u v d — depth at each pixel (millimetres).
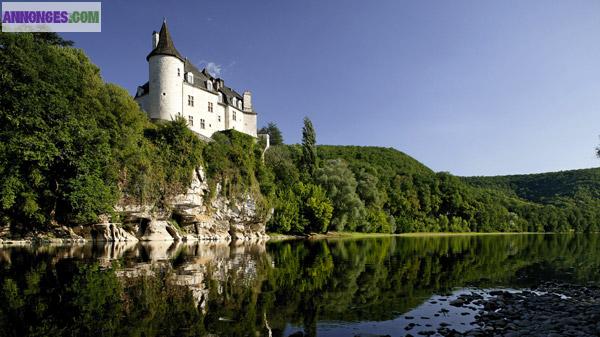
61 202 37312
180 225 47969
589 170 184875
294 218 67312
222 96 66312
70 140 35375
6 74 32625
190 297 13305
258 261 25594
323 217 69938
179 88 55156
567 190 171125
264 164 68438
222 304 12609
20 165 33281
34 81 34156
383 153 159500
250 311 11930
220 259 25906
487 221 122938
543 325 11492
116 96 44875
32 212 32938
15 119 32062
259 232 59844
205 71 66812
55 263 20766
